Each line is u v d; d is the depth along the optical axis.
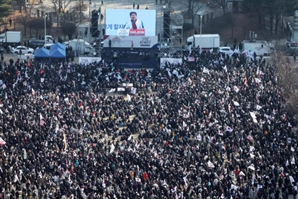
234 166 194.50
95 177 186.25
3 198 177.88
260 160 196.12
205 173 187.00
